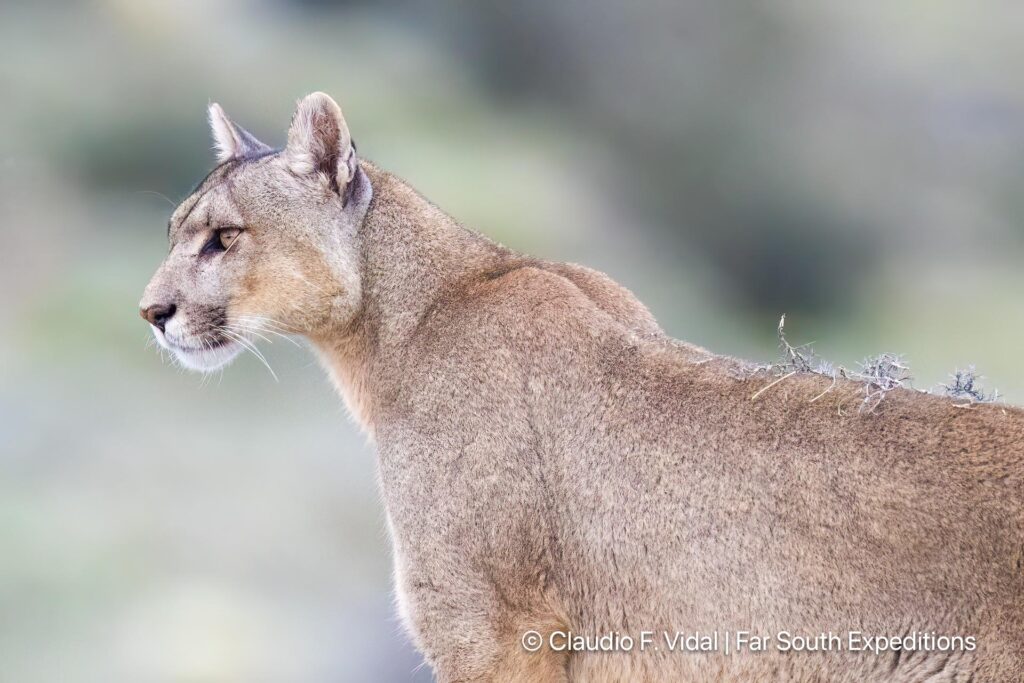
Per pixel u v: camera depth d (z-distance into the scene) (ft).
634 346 32.99
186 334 36.09
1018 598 28.32
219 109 39.65
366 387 36.04
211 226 36.14
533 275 34.55
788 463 30.50
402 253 35.86
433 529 33.01
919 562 29.14
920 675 29.07
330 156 35.88
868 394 30.81
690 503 31.07
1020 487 28.78
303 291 35.60
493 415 32.89
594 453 32.04
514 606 32.53
